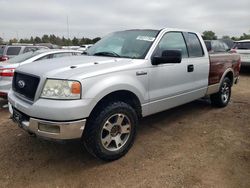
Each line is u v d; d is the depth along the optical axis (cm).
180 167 345
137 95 376
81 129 316
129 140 375
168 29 453
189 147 402
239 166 348
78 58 409
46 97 311
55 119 302
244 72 1337
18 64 634
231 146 407
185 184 309
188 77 475
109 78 339
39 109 307
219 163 355
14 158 368
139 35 448
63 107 301
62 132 306
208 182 313
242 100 704
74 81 308
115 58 401
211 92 560
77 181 317
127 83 356
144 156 374
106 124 343
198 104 646
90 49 491
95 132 331
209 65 531
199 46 518
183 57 471
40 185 309
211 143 416
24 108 324
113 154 355
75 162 359
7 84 608
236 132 463
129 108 363
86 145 338
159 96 416
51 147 402
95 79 325
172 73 435
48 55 725
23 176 326
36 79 325
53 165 351
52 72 322
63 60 392
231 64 621
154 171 336
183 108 610
